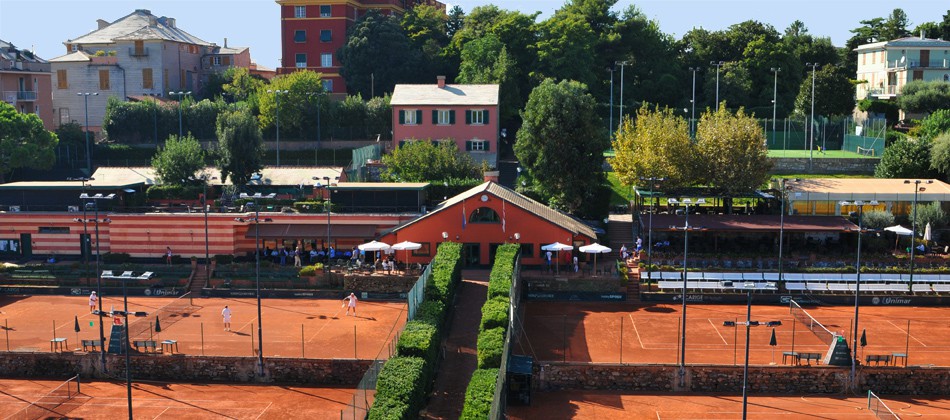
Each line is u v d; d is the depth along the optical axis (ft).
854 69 547.08
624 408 190.49
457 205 299.58
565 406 191.93
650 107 486.79
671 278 277.85
